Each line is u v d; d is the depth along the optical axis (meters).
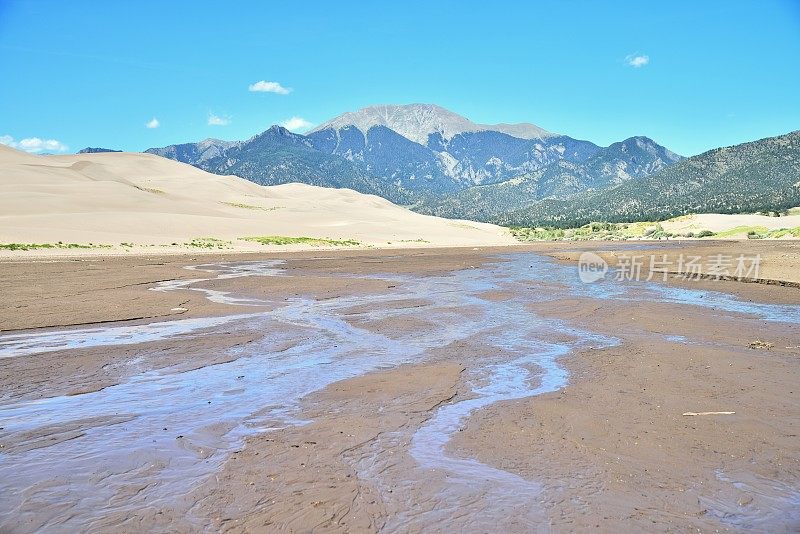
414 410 9.10
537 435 7.92
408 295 25.14
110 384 10.63
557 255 60.94
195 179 176.00
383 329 16.67
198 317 18.67
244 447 7.53
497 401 9.56
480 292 26.39
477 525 5.52
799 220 149.12
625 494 6.14
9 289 25.36
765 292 25.42
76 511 5.79
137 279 30.89
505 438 7.82
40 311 19.16
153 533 5.38
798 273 32.00
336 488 6.30
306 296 24.61
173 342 14.56
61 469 6.81
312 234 92.81
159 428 8.27
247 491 6.23
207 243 70.56
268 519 5.62
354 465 6.94
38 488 6.30
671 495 6.12
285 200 168.25
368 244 89.75
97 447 7.52
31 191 89.00
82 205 86.12
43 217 69.88
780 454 7.20
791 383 10.45
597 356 12.93
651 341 14.62
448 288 28.20
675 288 27.78
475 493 6.18
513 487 6.32
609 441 7.66
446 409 9.16
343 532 5.39
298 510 5.80
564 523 5.54
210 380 10.96
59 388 10.34
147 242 65.62
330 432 8.09
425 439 7.82
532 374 11.38
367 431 8.13
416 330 16.53
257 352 13.53
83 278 30.95
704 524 5.53
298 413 8.98
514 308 21.00
